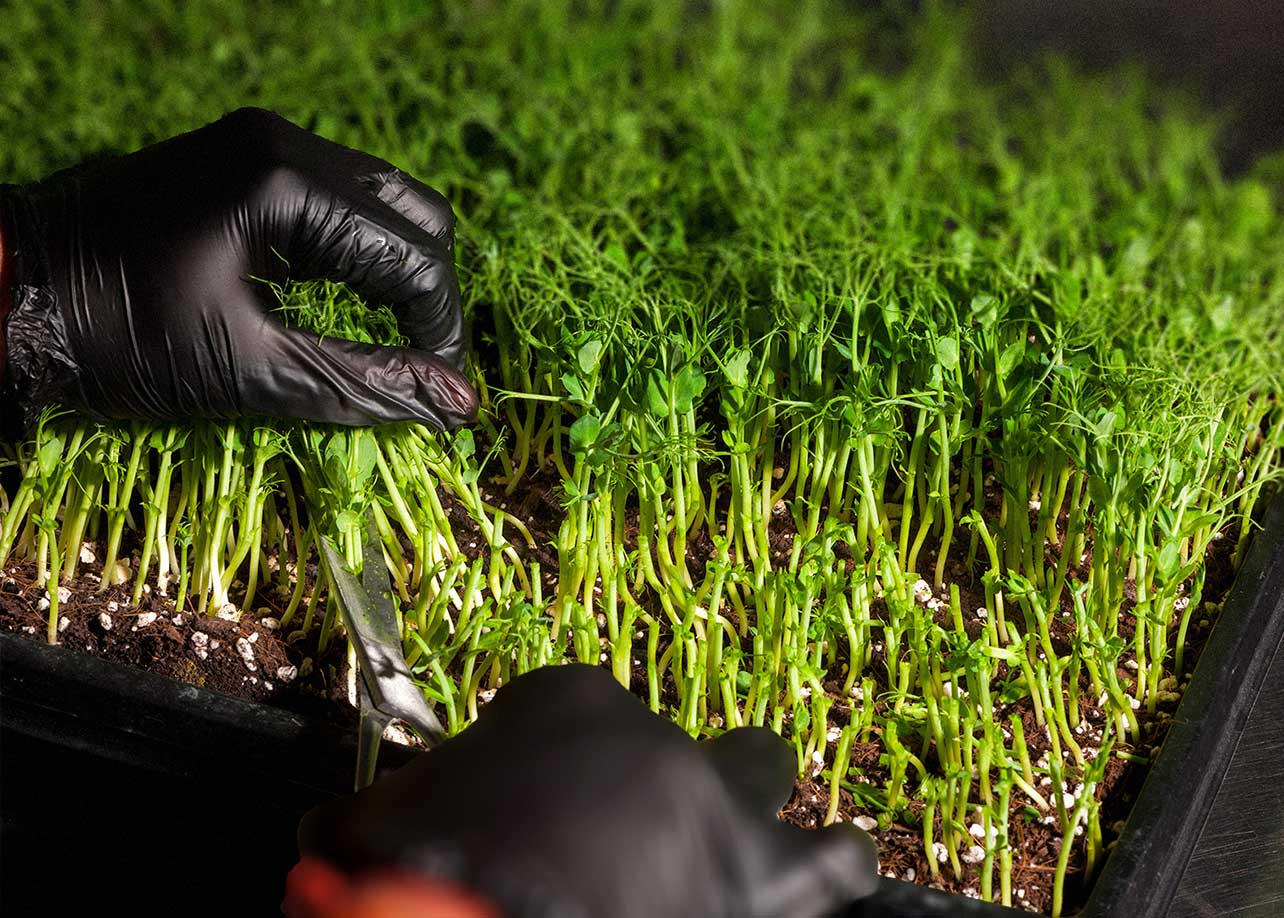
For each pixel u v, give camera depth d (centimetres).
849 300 83
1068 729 74
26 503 78
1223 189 100
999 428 84
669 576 77
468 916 60
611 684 66
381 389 78
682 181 98
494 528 78
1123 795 73
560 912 60
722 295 89
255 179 76
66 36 111
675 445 78
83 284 76
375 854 61
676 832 62
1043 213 96
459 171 99
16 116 103
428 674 76
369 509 78
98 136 100
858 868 65
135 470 78
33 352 75
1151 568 79
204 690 73
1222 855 73
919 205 95
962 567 81
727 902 63
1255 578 78
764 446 80
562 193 97
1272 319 92
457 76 107
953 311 82
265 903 74
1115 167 104
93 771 74
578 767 62
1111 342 86
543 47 112
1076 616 75
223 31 113
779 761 66
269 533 81
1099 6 125
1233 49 119
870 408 79
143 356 76
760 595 75
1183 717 73
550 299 86
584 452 77
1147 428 79
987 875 69
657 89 108
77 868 75
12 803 75
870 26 119
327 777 71
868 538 80
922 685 75
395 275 78
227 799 73
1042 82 115
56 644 75
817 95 109
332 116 102
